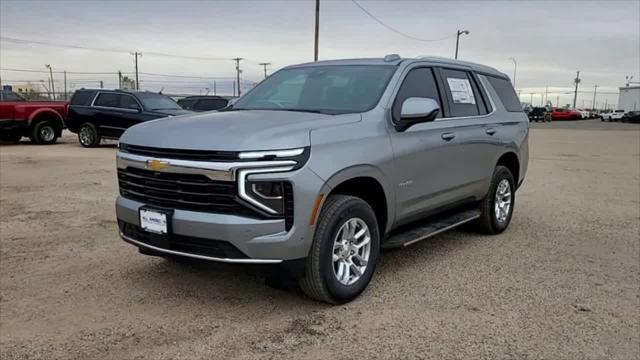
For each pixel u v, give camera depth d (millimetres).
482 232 6398
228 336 3609
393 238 4738
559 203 8594
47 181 9898
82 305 4117
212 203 3611
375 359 3328
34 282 4594
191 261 3773
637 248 5910
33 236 6043
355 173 3996
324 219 3869
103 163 12688
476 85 6059
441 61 5539
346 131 4055
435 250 5730
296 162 3619
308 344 3508
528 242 6117
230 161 3529
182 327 3746
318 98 4793
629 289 4609
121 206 4109
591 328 3816
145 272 4848
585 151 18609
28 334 3637
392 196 4453
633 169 13250
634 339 3656
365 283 4277
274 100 5008
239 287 4484
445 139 5102
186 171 3645
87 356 3342
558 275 4941
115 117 16375
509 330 3758
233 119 4086
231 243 3549
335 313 3990
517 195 9352
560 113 69562
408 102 4387
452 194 5383
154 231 3834
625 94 86812
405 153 4543
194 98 20203
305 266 3816
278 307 4090
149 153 3875
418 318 3926
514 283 4703
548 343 3574
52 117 18281
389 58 5090
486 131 5863
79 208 7523
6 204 7770
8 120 17047
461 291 4484
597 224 7078
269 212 3566
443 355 3391
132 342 3521
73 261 5160
